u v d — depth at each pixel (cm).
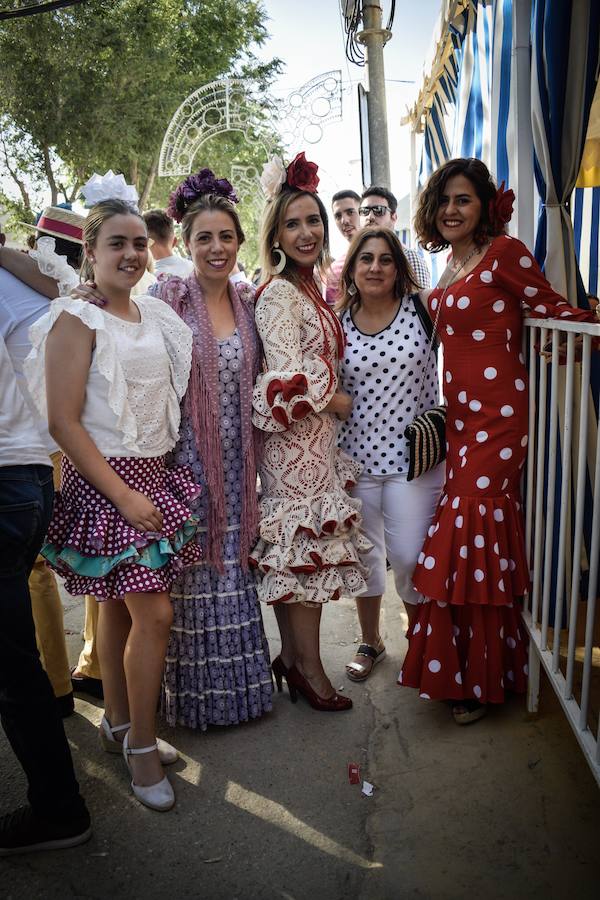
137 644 231
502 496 261
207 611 268
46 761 209
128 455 230
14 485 202
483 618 265
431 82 536
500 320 256
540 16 277
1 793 242
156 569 228
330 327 277
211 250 254
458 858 207
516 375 260
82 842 219
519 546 264
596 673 268
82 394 221
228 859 212
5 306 246
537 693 268
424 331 284
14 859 214
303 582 272
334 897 197
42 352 221
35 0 1408
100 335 218
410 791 237
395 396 287
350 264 286
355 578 281
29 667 206
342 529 272
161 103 1491
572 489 307
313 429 270
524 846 209
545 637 249
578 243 409
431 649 268
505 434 259
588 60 271
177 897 199
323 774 249
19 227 1565
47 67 1443
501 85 356
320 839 218
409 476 270
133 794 240
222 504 261
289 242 267
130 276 226
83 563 226
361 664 313
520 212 316
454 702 276
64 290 249
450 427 274
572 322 213
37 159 1548
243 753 262
